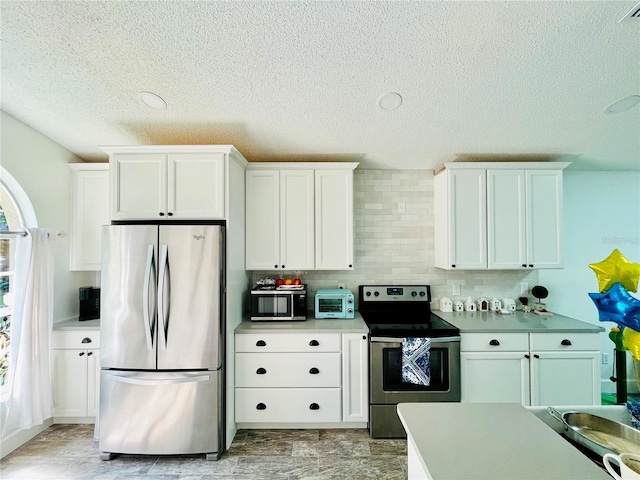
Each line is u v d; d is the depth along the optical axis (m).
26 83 1.82
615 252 0.99
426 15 1.40
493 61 1.65
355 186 3.02
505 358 2.27
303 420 2.31
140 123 2.22
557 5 1.35
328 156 2.73
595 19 1.41
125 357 2.04
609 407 1.17
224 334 2.17
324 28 1.46
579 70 1.71
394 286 2.91
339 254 2.65
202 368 2.05
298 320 2.55
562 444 0.88
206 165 2.20
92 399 2.42
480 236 2.63
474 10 1.38
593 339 2.27
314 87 1.85
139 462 2.02
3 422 2.13
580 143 2.48
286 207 2.64
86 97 1.95
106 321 2.06
